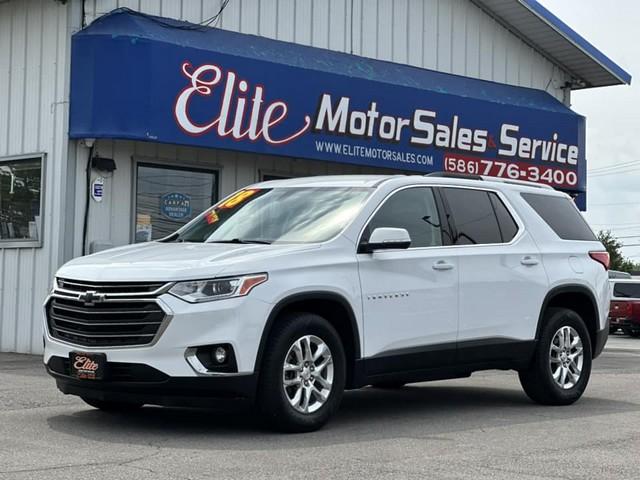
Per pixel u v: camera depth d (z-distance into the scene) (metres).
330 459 6.33
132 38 12.84
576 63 19.89
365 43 16.88
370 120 15.70
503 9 18.70
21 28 13.92
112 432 7.23
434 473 5.96
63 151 13.12
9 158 13.89
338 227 7.77
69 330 7.25
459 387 10.85
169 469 5.91
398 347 7.90
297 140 14.70
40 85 13.57
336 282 7.46
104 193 13.39
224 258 7.11
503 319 8.77
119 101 12.80
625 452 6.78
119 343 6.92
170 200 14.20
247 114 14.05
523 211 9.35
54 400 8.84
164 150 14.06
